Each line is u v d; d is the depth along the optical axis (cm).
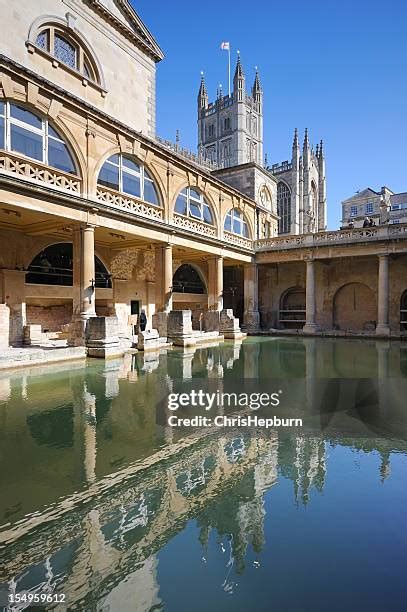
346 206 6112
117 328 1460
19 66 1274
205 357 1497
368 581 307
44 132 1398
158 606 282
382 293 2419
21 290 1705
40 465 502
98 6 1864
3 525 374
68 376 1073
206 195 2416
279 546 354
